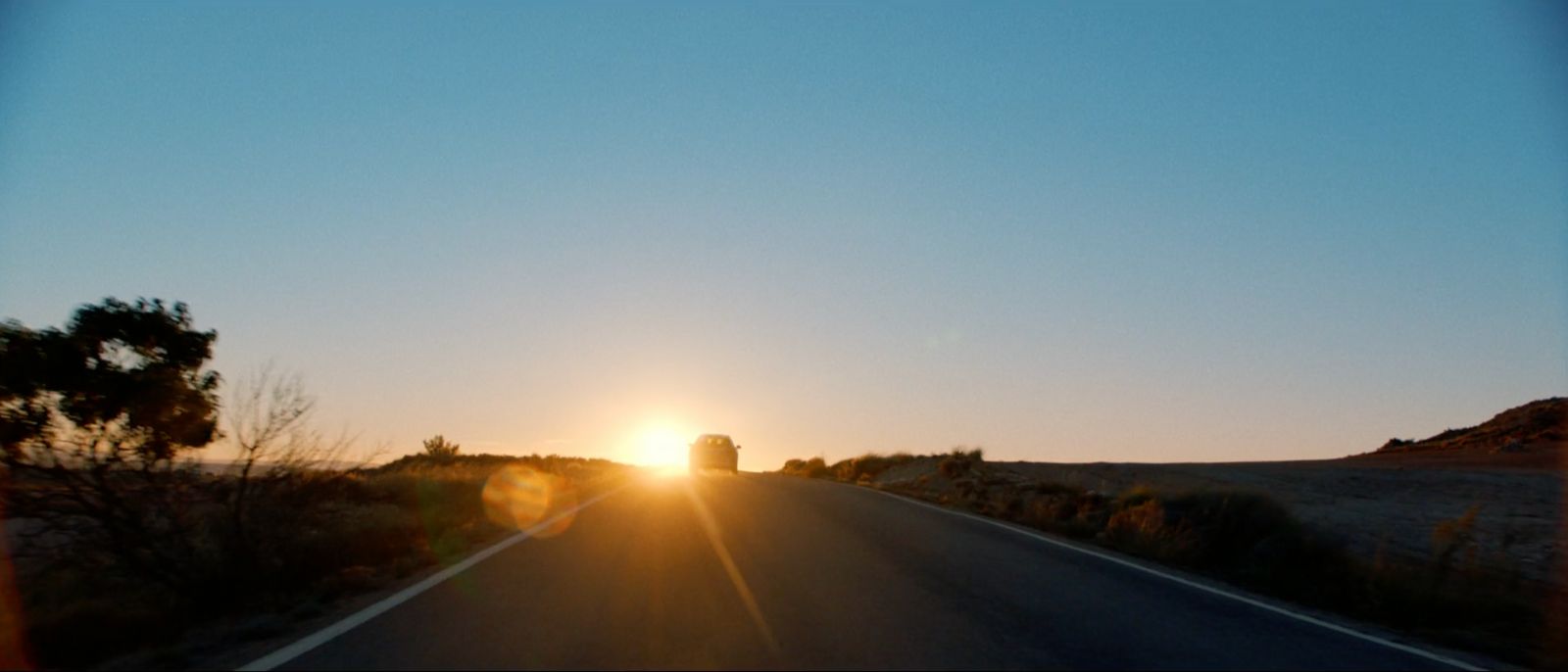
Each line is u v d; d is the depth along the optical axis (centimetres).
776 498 2977
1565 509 2697
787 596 1248
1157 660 971
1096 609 1234
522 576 1390
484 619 1093
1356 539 2188
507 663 902
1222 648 1044
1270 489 3247
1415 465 4628
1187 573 1630
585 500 2798
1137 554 1839
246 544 1310
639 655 932
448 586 1309
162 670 908
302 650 948
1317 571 1605
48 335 1490
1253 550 1711
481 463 4928
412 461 4809
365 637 1006
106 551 1307
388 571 1462
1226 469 4181
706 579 1369
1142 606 1273
